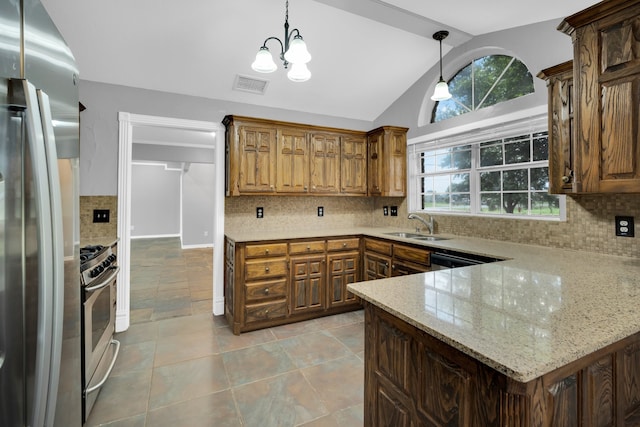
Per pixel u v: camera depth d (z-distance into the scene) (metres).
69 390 1.16
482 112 2.87
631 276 1.43
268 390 1.96
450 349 0.87
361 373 2.16
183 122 3.10
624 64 1.39
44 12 0.95
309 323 3.06
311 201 3.81
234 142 3.02
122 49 2.54
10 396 0.78
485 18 2.43
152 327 2.94
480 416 0.78
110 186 2.85
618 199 1.92
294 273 3.04
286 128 3.27
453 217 3.08
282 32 2.58
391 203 3.90
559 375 0.79
